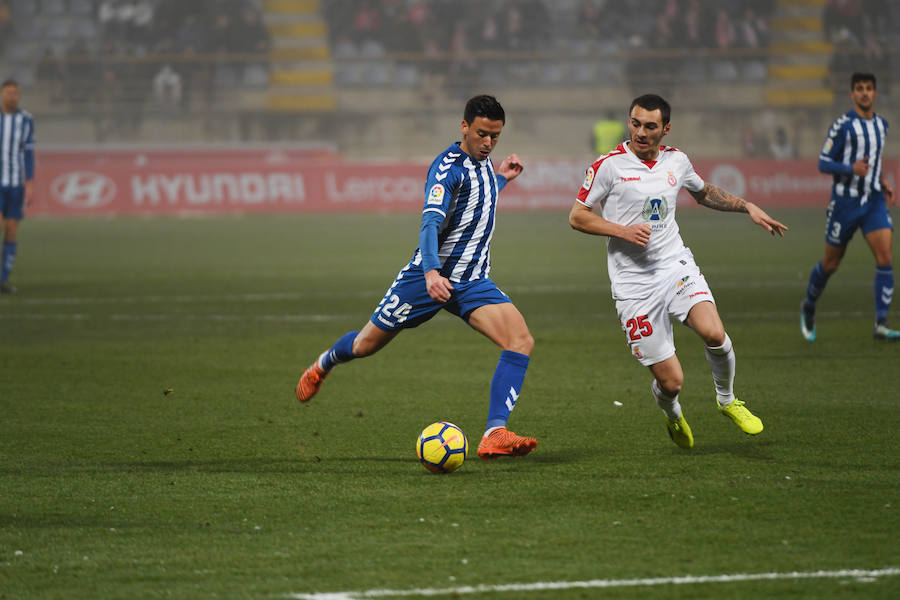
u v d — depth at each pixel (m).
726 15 130.50
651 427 24.25
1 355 34.75
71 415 25.78
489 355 34.97
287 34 135.00
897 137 126.44
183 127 122.69
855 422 24.44
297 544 15.84
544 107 128.38
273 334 39.34
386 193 109.44
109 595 13.84
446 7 134.75
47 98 122.06
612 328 40.44
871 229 35.41
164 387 29.48
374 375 31.33
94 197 105.00
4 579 14.44
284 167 108.19
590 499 18.20
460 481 19.52
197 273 60.16
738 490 18.69
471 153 20.84
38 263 65.56
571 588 13.95
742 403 22.36
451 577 14.38
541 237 84.56
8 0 131.38
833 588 13.91
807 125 126.69
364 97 129.50
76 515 17.42
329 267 62.81
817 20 134.88
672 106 127.50
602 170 21.61
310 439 23.17
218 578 14.42
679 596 13.66
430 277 19.70
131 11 132.00
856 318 42.56
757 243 80.50
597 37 133.88
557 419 25.16
